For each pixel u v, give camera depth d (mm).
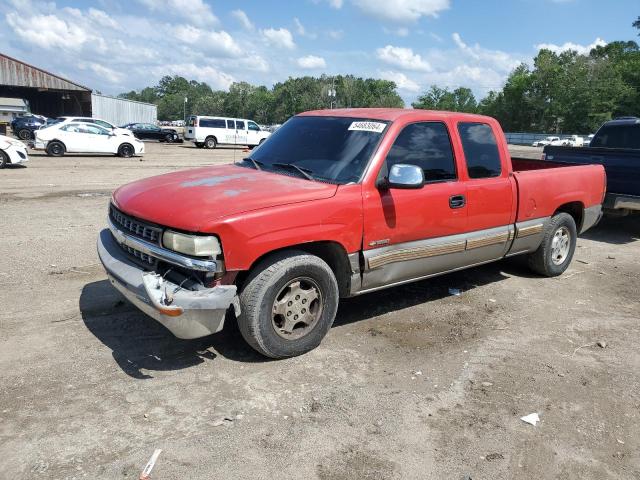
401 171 4316
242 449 3121
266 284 3893
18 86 49531
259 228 3771
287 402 3623
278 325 4121
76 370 3887
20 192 11727
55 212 9477
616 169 8727
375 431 3359
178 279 3771
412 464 3076
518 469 3078
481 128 5453
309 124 5230
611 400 3855
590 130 83875
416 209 4695
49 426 3234
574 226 6680
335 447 3186
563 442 3344
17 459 2939
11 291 5359
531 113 97250
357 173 4438
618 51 104562
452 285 6254
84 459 2967
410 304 5566
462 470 3049
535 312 5508
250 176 4570
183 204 3857
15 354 4074
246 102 139125
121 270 3988
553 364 4363
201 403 3557
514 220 5750
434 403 3709
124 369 3936
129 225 4160
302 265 4039
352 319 5098
